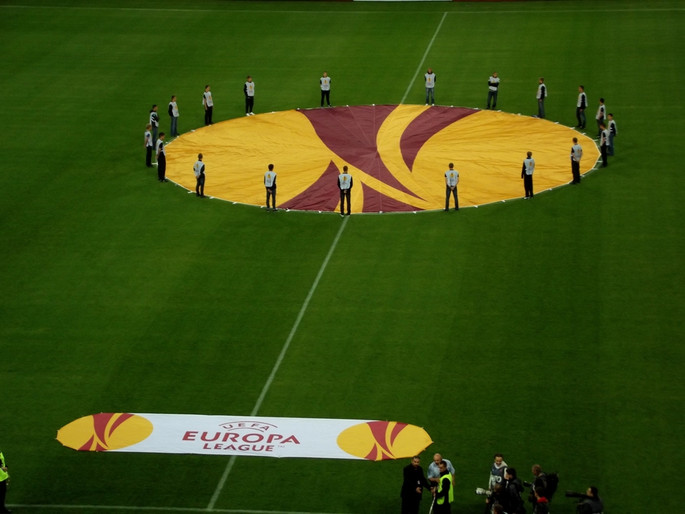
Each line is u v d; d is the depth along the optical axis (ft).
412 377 142.51
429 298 162.61
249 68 273.33
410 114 240.73
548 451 126.93
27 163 219.61
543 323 154.30
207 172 214.69
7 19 312.91
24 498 122.11
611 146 213.05
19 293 168.04
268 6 322.34
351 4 321.11
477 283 166.61
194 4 325.42
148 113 246.06
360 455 127.95
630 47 274.36
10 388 143.02
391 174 211.41
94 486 123.95
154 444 131.13
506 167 212.43
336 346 150.61
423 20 305.32
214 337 153.99
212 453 129.29
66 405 139.23
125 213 196.03
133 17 314.35
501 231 184.55
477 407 135.85
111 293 167.43
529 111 240.73
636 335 150.20
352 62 275.39
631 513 116.26
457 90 254.88
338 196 202.39
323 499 120.88
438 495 114.42
